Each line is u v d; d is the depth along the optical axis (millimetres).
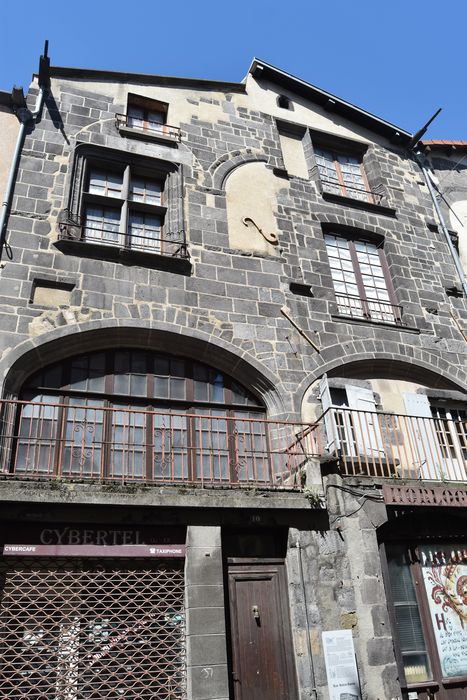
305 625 7805
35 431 8414
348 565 8352
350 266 12664
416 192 14820
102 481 7527
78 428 8656
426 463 10078
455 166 16156
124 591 7426
